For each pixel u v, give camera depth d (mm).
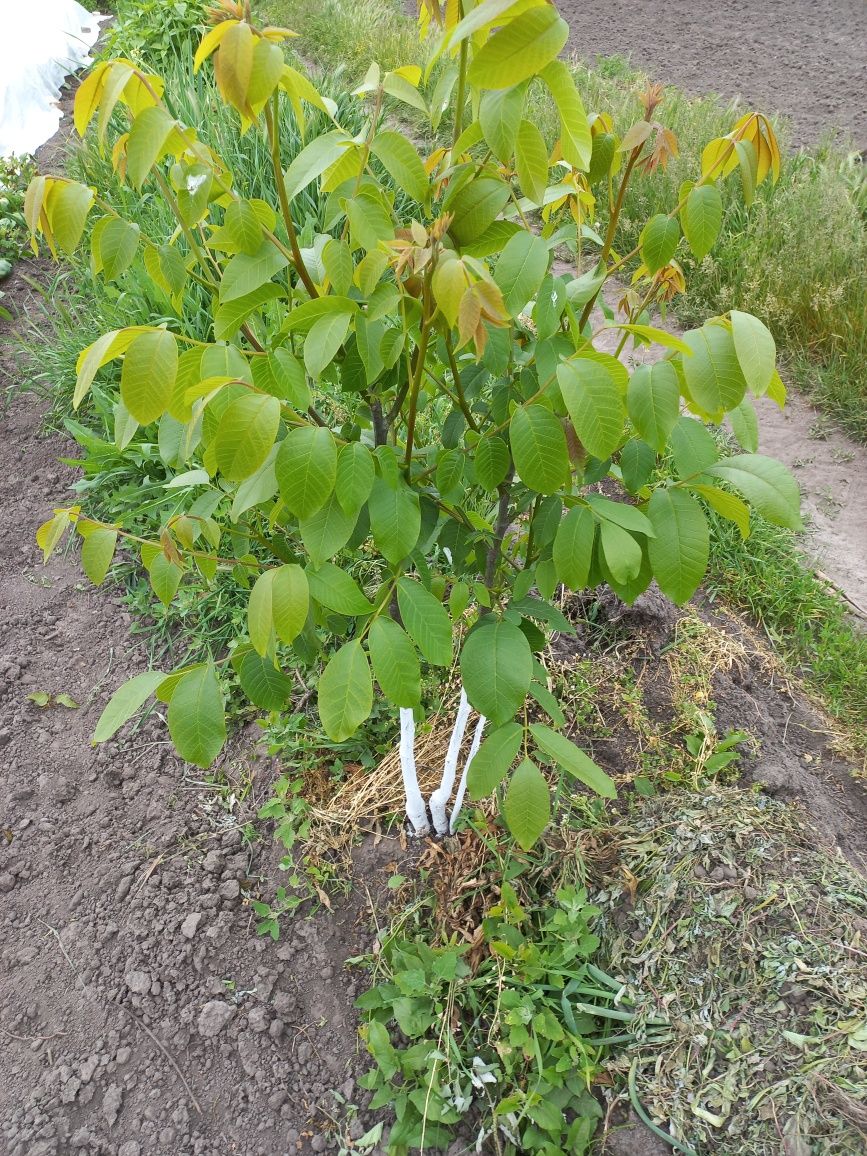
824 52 8289
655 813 2176
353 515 1105
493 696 1223
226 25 924
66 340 3826
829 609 2920
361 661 1185
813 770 2453
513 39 877
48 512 3445
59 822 2416
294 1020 1989
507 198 1108
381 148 1133
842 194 4625
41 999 2045
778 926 1817
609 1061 1772
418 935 2057
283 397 1214
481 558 1667
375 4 9406
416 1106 1780
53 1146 1815
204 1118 1854
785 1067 1622
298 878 2217
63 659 2881
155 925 2162
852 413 3836
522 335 1364
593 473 1400
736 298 4414
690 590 1233
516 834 1297
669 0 10367
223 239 1250
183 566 1388
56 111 6805
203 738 1262
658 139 1187
